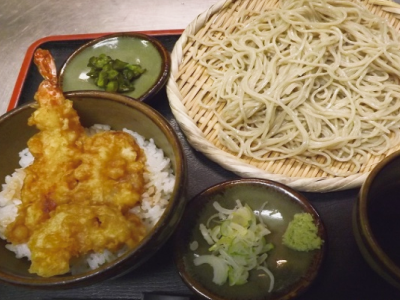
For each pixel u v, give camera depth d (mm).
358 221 182
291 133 288
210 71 319
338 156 279
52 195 207
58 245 187
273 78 307
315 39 323
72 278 170
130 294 224
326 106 299
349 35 324
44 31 404
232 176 266
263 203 236
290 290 203
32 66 333
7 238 211
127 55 326
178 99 283
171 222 186
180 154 200
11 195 230
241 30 336
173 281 226
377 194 202
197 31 337
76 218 191
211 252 223
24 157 242
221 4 342
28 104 227
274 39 324
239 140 289
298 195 229
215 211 237
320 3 323
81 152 222
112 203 207
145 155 234
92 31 397
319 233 214
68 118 221
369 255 178
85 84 313
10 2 429
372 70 309
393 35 316
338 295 211
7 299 227
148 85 303
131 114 229
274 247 223
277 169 274
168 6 407
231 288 210
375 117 287
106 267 172
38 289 173
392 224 203
